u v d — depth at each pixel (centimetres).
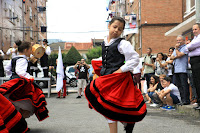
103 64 331
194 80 588
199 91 581
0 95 333
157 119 560
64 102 979
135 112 298
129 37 3278
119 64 316
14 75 447
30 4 3672
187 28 1562
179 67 693
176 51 686
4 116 334
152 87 835
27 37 3450
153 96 779
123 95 302
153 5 2531
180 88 716
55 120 563
